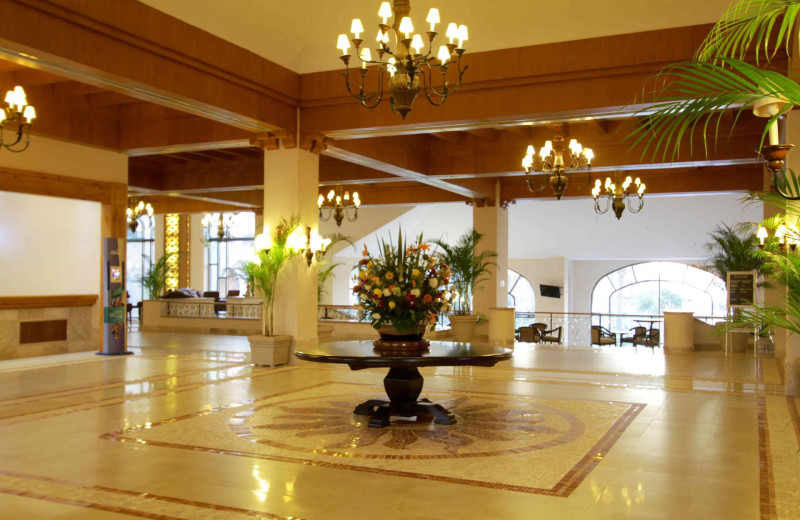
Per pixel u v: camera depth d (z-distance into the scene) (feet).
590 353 45.29
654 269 87.97
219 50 31.55
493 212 60.34
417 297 23.45
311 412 24.63
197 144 40.06
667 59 29.55
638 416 24.17
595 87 31.04
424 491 15.67
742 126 41.81
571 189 58.13
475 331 60.39
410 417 23.85
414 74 21.93
